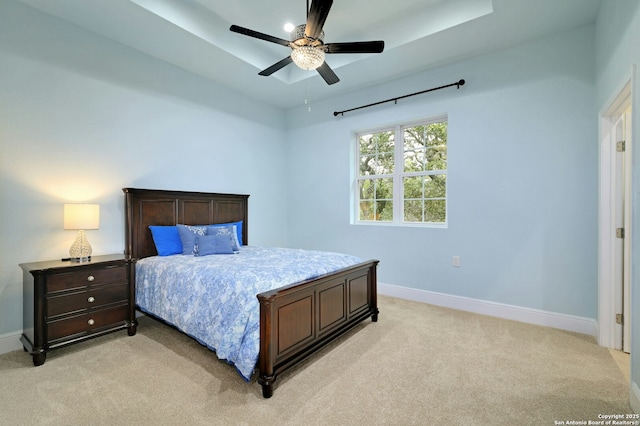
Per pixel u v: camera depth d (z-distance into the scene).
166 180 3.45
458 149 3.37
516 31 2.77
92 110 2.87
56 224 2.65
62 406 1.69
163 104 3.42
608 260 2.43
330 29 3.12
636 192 1.66
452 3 2.70
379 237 4.00
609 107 2.24
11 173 2.43
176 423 1.55
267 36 2.22
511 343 2.49
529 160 2.96
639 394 1.57
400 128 3.96
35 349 2.14
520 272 3.02
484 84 3.20
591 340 2.55
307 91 4.23
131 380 1.95
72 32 2.73
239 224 3.99
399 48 3.06
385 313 3.23
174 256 3.04
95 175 2.89
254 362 1.81
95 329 2.47
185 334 2.46
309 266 2.42
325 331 2.32
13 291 2.43
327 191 4.53
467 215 3.32
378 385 1.89
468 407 1.68
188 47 3.10
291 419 1.59
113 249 3.02
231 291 2.05
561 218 2.81
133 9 2.51
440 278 3.51
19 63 2.45
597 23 2.53
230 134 4.16
